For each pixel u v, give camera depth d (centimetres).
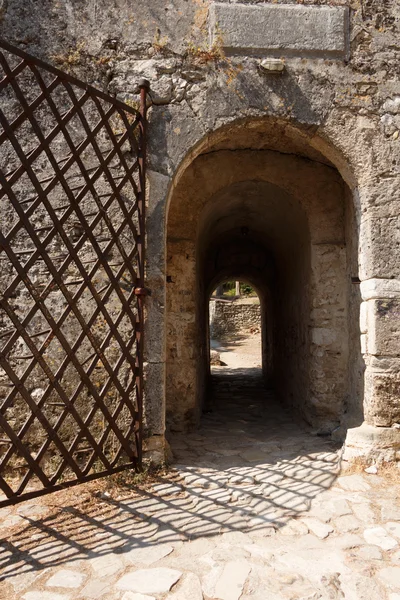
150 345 376
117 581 225
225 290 3206
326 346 504
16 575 230
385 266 396
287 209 585
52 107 303
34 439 359
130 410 356
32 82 375
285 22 398
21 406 360
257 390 884
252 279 963
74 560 244
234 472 370
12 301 362
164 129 386
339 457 397
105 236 374
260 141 496
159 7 392
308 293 538
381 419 385
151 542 262
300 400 586
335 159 422
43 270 368
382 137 404
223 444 462
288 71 397
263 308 1020
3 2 380
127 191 378
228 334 2042
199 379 602
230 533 273
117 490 332
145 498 321
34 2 382
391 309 391
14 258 284
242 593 215
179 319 518
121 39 389
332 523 285
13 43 376
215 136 401
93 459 326
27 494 284
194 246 524
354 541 264
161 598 212
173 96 388
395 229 400
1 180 278
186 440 479
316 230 514
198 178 523
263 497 323
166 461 379
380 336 389
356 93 403
